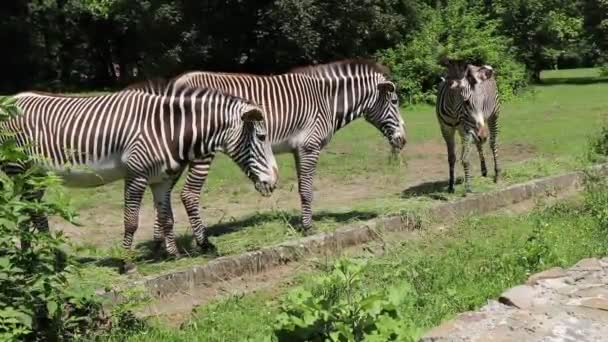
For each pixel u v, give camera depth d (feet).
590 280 18.40
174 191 33.86
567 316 16.01
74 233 27.12
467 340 14.85
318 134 25.71
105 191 33.71
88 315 16.55
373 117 27.02
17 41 86.89
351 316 13.38
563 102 70.13
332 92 25.96
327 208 29.76
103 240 26.20
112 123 20.68
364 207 29.04
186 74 24.70
